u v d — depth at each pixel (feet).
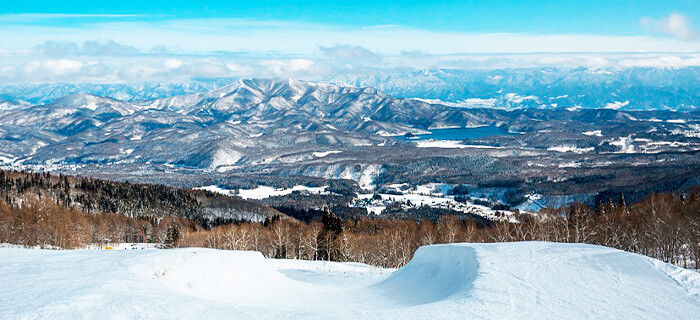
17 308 53.78
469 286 75.87
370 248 325.83
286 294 99.19
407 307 65.82
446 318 58.65
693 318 62.49
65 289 62.03
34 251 105.40
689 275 79.66
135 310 54.54
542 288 73.26
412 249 330.13
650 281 78.69
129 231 531.91
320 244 307.99
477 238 366.63
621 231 309.22
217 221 598.75
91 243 442.91
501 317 59.62
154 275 80.12
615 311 63.87
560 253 96.12
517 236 346.95
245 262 118.01
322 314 60.39
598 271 83.71
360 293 100.73
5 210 379.35
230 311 58.39
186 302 60.29
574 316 61.11
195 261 96.07
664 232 258.37
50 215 393.29
